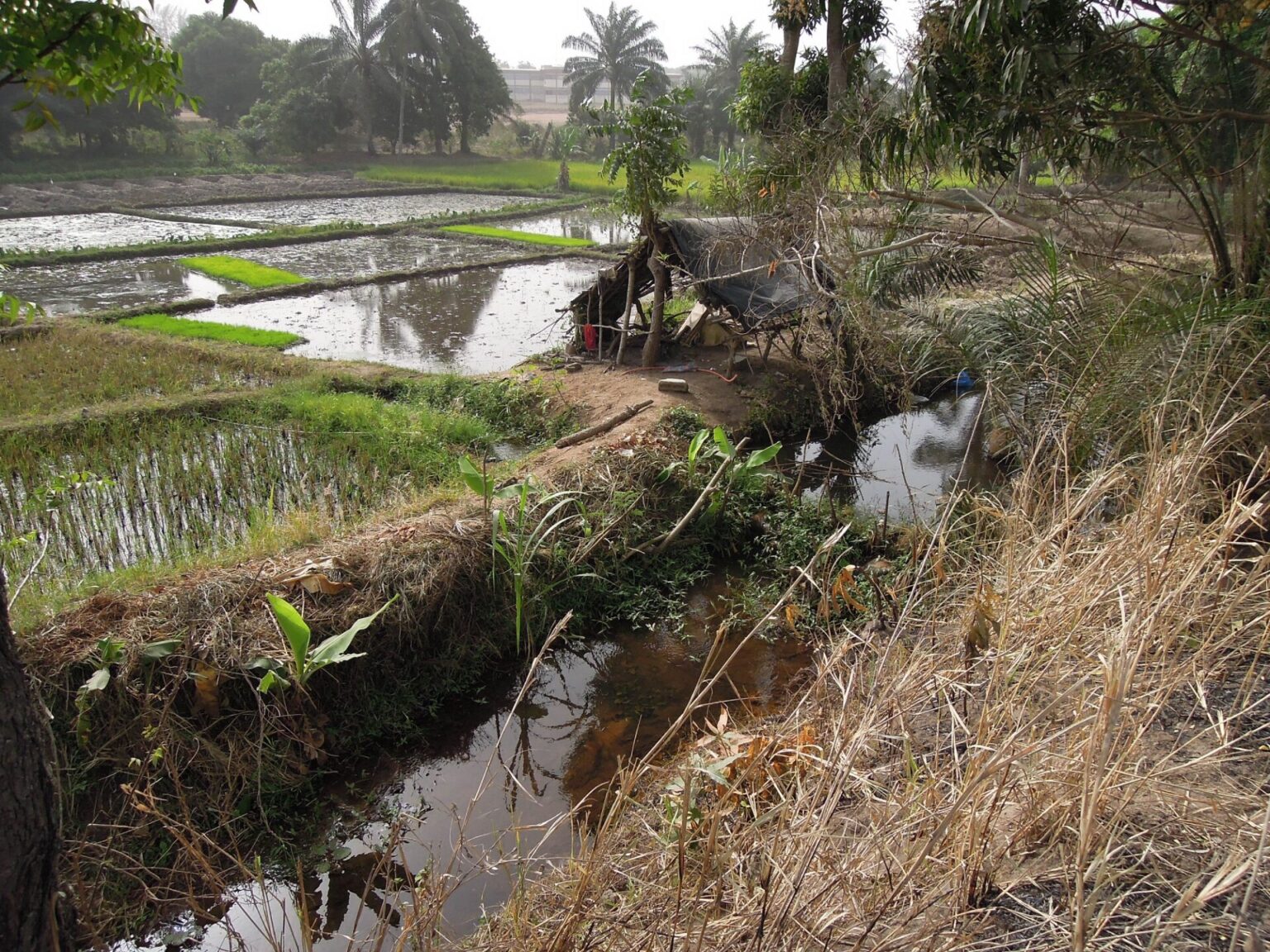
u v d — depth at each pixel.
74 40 2.63
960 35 6.46
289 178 37.75
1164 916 2.50
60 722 4.33
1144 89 6.53
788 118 13.23
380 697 5.30
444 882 3.16
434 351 13.23
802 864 2.49
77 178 33.25
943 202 7.80
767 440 9.37
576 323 11.39
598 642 6.28
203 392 10.15
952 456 9.35
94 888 3.94
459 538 5.97
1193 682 3.38
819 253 8.15
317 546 5.90
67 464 8.12
